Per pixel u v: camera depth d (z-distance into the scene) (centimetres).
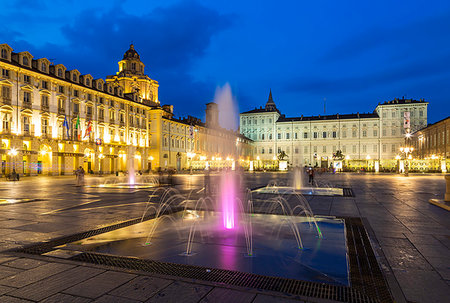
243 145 11338
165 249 643
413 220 980
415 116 10638
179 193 1928
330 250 636
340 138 11450
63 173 5056
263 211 1162
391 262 559
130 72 7456
